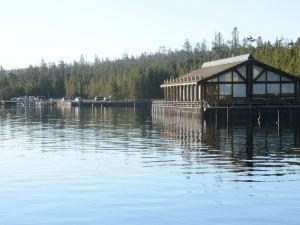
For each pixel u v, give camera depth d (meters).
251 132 54.50
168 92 106.50
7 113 117.44
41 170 29.28
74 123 74.56
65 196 22.25
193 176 26.91
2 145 43.44
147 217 18.83
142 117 90.19
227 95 77.62
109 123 73.31
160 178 26.33
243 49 157.75
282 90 78.06
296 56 110.94
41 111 129.38
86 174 27.73
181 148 39.75
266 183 24.97
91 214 19.28
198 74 89.88
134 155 35.66
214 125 66.06
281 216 18.83
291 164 31.08
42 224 18.12
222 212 19.42
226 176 26.91
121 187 24.02
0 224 18.09
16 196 22.34
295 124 67.31
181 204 20.64
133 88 164.62
